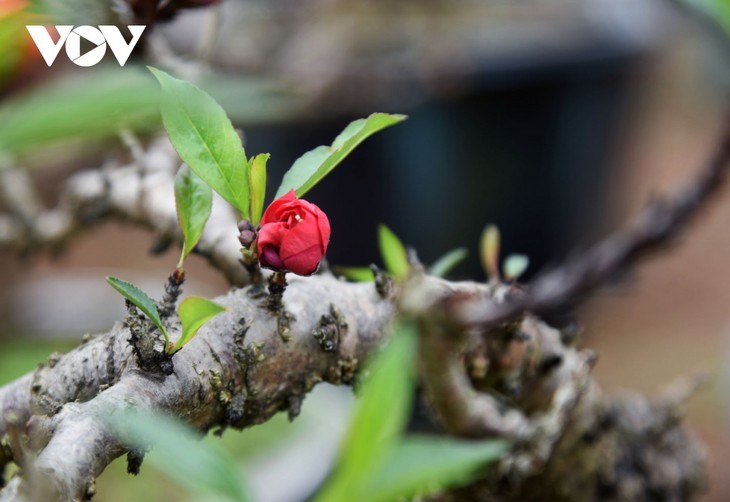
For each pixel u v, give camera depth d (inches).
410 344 17.4
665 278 86.0
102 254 76.8
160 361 19.7
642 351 75.0
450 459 17.5
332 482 17.7
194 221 20.0
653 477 28.4
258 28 55.2
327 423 42.7
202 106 19.5
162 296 20.3
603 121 65.1
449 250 62.3
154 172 26.9
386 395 17.3
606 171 67.4
